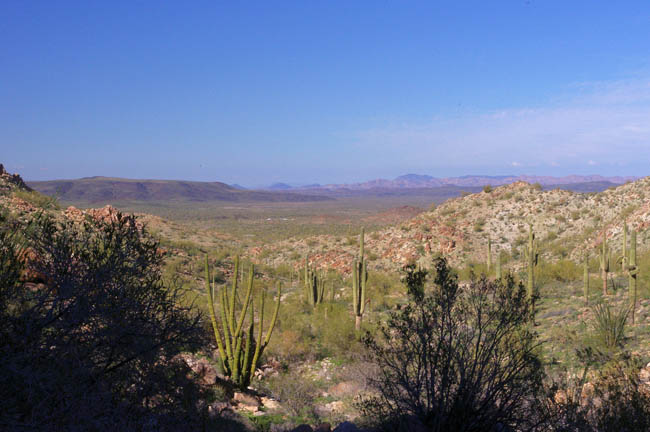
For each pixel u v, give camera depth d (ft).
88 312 12.47
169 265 89.81
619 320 40.83
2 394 10.76
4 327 11.53
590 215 133.90
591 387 22.65
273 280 125.08
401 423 18.19
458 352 18.24
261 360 46.85
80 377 11.78
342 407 32.94
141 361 13.46
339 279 122.72
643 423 16.47
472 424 17.65
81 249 13.33
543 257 117.60
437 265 19.51
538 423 17.15
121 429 11.87
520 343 19.10
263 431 25.55
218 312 61.93
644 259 76.84
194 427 14.43
